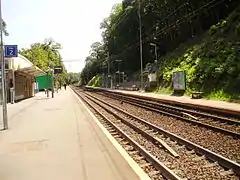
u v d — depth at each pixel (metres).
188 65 42.69
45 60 86.19
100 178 7.36
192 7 56.22
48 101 38.59
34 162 9.02
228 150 10.88
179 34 64.44
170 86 47.97
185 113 21.72
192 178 8.03
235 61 32.12
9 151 10.58
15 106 30.83
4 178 7.60
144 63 86.81
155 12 69.31
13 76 35.50
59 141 12.09
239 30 35.75
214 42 40.59
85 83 180.12
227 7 51.16
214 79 34.03
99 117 21.92
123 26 90.25
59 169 8.20
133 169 8.12
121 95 52.28
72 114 22.44
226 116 20.70
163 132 14.40
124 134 13.55
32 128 15.88
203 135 13.86
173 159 10.00
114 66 111.31
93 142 11.76
